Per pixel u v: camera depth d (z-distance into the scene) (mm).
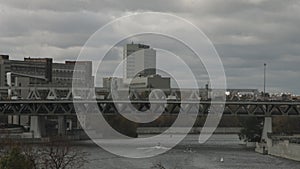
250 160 173875
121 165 151375
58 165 110625
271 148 196375
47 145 146250
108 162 157500
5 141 137125
